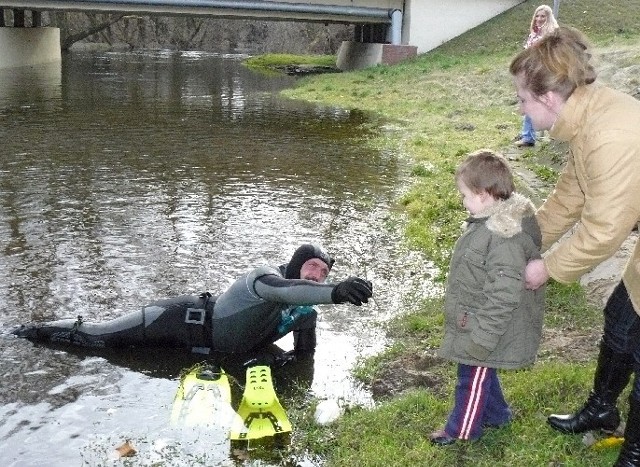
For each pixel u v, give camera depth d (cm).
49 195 884
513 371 431
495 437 365
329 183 995
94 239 719
